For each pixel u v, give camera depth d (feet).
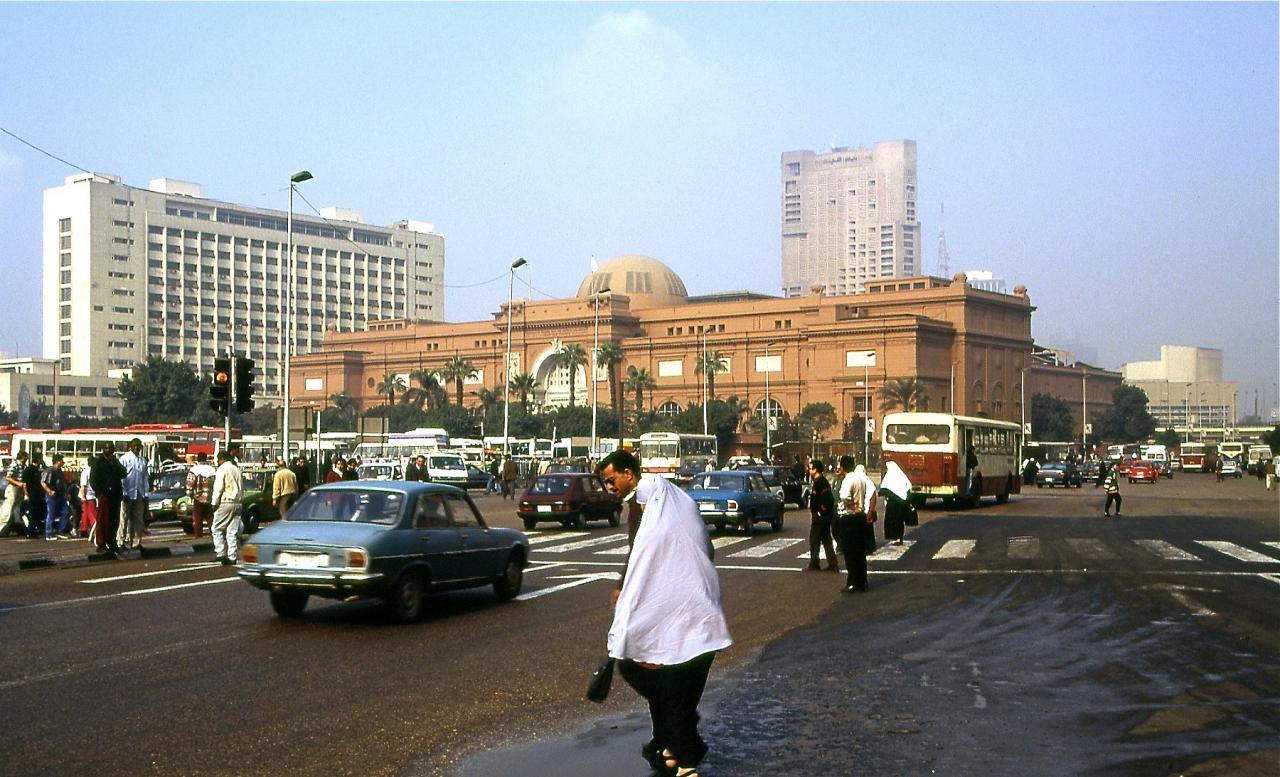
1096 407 593.83
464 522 52.06
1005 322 435.94
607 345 435.94
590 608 51.78
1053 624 47.47
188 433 215.31
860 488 59.52
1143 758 26.30
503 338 481.05
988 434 159.22
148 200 562.66
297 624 46.34
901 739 27.96
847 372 408.26
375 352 513.86
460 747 27.17
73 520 99.04
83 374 541.34
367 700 32.01
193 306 576.20
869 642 42.96
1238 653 40.40
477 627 45.96
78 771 24.56
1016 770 25.26
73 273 546.26
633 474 26.53
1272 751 26.96
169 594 55.67
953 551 83.30
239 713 30.17
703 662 23.47
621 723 29.73
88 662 37.22
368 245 646.74
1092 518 125.29
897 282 439.63
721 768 25.35
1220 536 97.40
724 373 441.27
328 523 47.91
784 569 71.26
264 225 609.83
